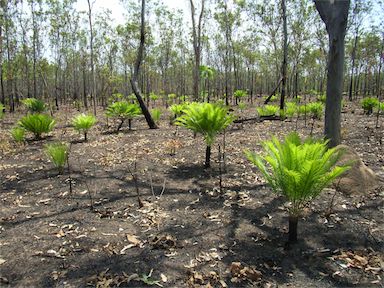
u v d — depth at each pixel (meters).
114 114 9.76
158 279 2.42
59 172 5.25
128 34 20.94
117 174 5.23
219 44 25.36
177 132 9.36
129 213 3.66
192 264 2.62
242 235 3.11
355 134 7.97
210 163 5.73
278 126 9.88
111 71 24.55
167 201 4.02
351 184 4.05
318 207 3.68
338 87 4.40
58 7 20.48
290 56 23.80
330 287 2.33
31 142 8.17
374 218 3.37
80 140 8.40
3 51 19.56
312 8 17.67
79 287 2.33
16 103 21.64
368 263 2.60
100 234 3.15
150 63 25.06
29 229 3.28
